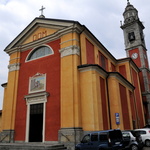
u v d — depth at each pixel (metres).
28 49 18.53
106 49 21.00
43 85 15.84
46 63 16.47
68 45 15.23
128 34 36.59
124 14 38.88
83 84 14.18
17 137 15.77
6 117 16.86
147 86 31.00
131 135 11.99
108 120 14.73
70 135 12.63
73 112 13.20
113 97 15.69
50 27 17.44
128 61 24.25
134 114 20.56
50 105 14.77
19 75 18.06
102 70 15.13
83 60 15.33
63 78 14.52
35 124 15.19
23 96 16.81
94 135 10.14
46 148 11.09
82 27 15.98
